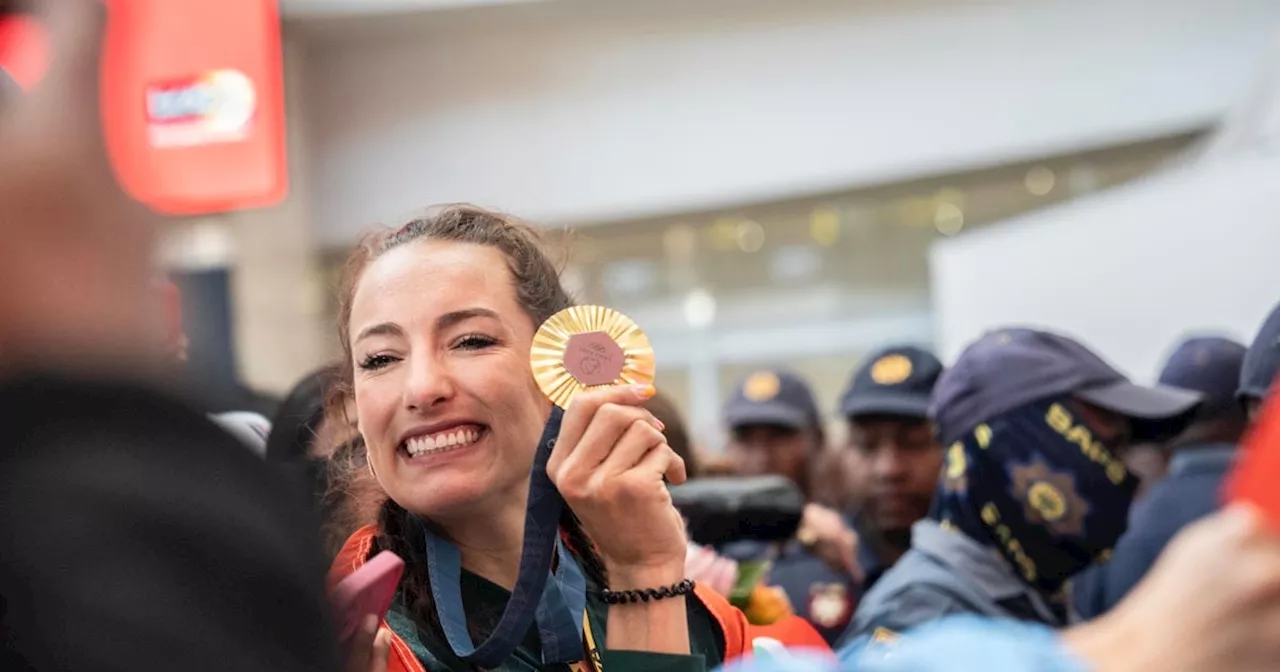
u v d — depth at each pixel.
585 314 1.02
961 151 7.11
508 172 7.58
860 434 2.46
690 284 9.11
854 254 8.94
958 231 8.60
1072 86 6.95
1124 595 2.07
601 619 1.13
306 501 0.58
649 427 0.97
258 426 1.21
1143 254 5.09
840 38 7.30
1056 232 5.67
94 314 0.51
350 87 7.68
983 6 7.10
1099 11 6.92
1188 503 2.02
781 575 2.13
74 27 0.52
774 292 9.08
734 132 7.40
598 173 7.53
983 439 1.56
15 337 0.50
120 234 0.52
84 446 0.49
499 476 1.04
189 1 3.58
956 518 1.59
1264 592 0.42
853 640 1.50
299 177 7.41
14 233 0.50
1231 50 6.71
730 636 1.15
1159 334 5.01
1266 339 1.50
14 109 0.51
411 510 1.04
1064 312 5.62
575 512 0.98
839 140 7.28
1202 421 2.10
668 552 0.98
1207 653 0.43
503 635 0.94
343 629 0.75
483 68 7.61
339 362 1.22
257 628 0.50
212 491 0.51
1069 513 1.52
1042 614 1.52
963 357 1.63
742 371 9.19
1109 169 7.79
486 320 1.05
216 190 3.62
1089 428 1.52
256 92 3.65
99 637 0.47
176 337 0.56
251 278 6.60
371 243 1.18
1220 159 5.55
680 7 7.42
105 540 0.48
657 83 7.49
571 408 0.96
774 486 1.83
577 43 7.54
